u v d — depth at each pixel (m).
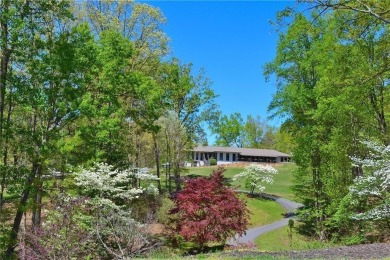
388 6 8.26
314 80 23.78
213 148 78.25
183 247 17.83
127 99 21.48
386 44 13.86
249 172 41.72
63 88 16.38
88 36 17.19
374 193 17.23
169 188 37.25
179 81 36.88
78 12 23.73
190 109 38.53
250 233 27.03
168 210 18.20
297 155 24.38
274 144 95.06
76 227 11.13
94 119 18.20
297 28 18.03
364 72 13.88
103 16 25.02
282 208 36.06
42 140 15.94
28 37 14.49
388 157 16.59
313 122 24.09
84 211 13.49
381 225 20.41
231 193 17.97
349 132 20.69
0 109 14.48
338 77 15.12
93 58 17.12
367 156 19.78
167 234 17.34
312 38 22.75
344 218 20.39
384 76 14.91
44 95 15.62
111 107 17.86
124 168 19.45
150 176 19.97
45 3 14.77
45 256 10.12
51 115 15.98
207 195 17.08
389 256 11.57
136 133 25.41
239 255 13.25
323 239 23.47
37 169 16.31
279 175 58.53
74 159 17.22
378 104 19.17
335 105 18.16
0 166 15.25
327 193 22.39
